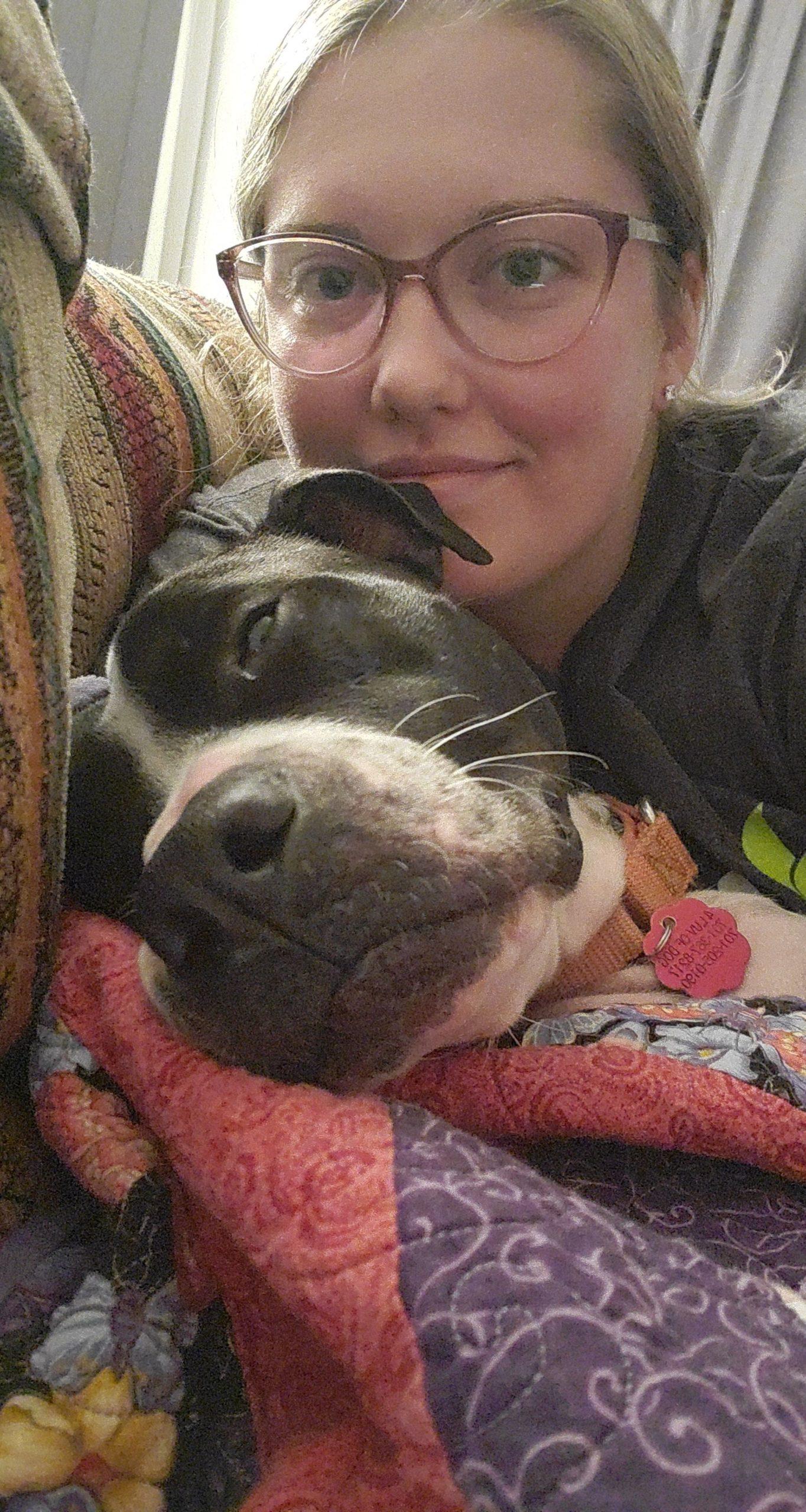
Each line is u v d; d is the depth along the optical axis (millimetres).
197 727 256
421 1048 201
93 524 387
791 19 787
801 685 338
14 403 192
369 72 295
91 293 444
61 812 218
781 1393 141
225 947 188
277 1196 165
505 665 283
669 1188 224
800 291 811
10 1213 206
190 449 474
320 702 251
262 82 348
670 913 295
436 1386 141
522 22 297
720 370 807
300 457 355
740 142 814
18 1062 239
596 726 358
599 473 327
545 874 234
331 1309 152
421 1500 137
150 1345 185
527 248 300
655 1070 222
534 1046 233
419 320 303
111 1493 171
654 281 333
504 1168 175
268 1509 147
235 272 371
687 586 368
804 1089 224
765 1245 212
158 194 797
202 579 279
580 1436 132
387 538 308
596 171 307
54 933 226
